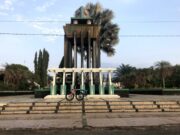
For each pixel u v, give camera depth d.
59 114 18.17
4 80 57.97
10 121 15.08
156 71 70.19
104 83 32.56
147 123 13.60
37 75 70.75
